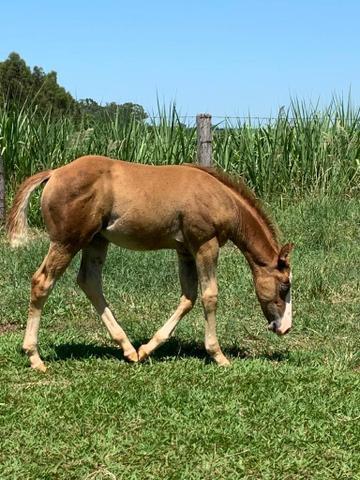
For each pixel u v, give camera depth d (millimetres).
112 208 3500
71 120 7535
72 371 3449
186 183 3574
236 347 3984
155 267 5277
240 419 2863
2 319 4371
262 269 3729
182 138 7453
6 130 7234
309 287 4938
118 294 4840
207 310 3629
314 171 7520
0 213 6449
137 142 7535
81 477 2418
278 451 2611
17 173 7246
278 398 3078
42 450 2580
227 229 3648
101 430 2754
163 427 2783
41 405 2975
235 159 7648
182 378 3348
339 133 7699
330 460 2568
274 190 7492
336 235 6281
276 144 7551
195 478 2408
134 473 2434
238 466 2502
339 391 3219
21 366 3500
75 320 4406
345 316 4500
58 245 3453
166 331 3695
